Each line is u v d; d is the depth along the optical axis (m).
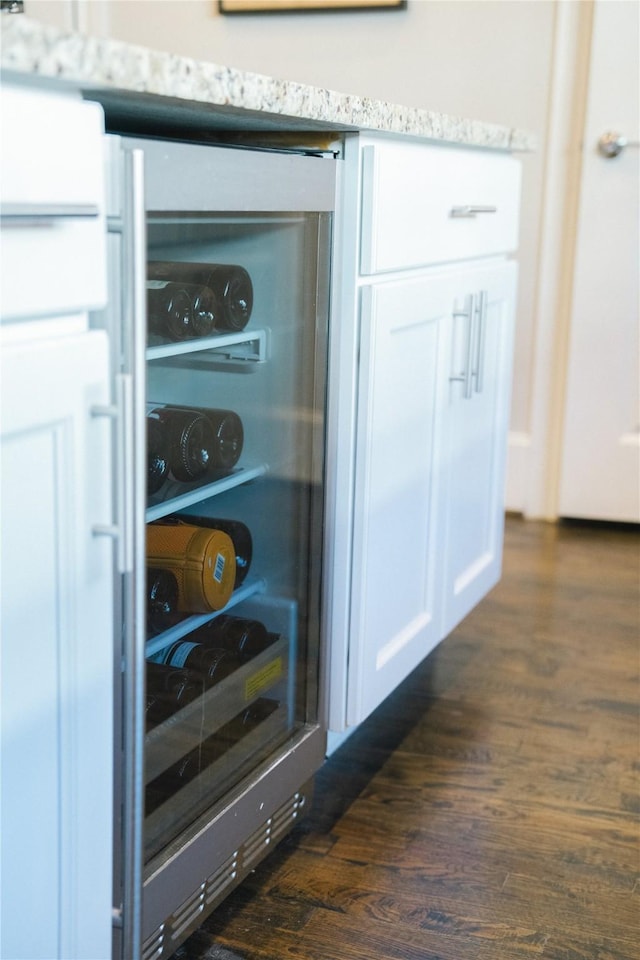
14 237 0.81
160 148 1.00
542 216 3.08
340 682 1.54
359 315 1.46
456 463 1.92
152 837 1.17
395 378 1.57
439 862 1.49
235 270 1.21
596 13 2.88
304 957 1.29
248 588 1.38
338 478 1.49
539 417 3.20
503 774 1.75
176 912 1.21
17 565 0.85
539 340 3.15
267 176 1.20
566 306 3.11
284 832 1.49
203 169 1.07
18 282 0.82
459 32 3.05
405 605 1.73
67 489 0.89
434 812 1.63
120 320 0.97
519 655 2.25
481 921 1.36
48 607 0.89
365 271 1.44
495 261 2.08
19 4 1.58
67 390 0.88
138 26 3.30
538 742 1.87
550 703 2.02
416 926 1.35
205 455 1.26
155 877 1.14
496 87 3.05
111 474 0.95
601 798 1.68
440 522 1.86
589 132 2.96
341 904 1.39
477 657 2.24
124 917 0.98
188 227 1.11
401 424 1.62
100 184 0.90
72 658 0.92
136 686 0.93
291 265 1.33
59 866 0.95
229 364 1.26
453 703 2.02
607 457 3.13
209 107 1.09
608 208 2.99
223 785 1.33
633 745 1.86
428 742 1.86
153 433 1.16
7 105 0.79
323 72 3.19
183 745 1.24
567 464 3.17
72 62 0.83
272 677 1.44
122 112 1.15
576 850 1.53
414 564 1.76
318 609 1.50
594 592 2.63
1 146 0.78
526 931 1.35
